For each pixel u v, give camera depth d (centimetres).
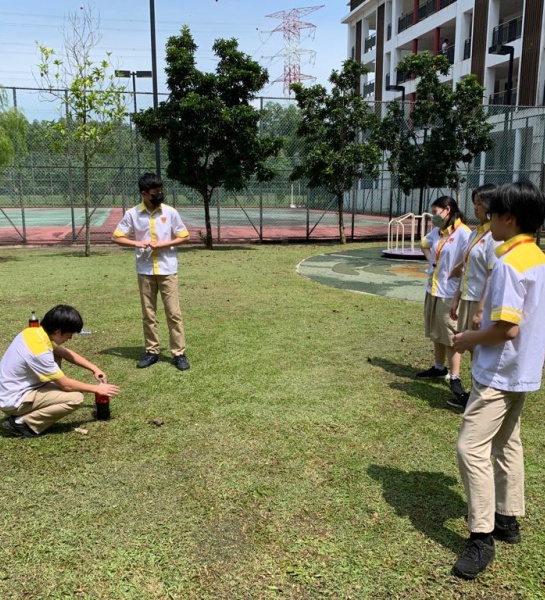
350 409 422
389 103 1634
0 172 1391
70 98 1312
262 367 520
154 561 248
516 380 239
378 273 1116
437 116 1583
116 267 1155
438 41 2955
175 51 1373
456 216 461
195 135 1382
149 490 307
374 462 340
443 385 479
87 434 377
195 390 460
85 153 1330
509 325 228
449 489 311
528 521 281
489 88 2519
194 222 2398
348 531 271
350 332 650
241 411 416
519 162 1988
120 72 1320
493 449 265
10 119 1302
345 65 1545
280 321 700
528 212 230
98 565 246
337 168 1570
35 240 1666
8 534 267
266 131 1783
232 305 794
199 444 363
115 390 397
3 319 689
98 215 2897
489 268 388
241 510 288
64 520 278
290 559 250
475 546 245
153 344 529
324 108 1574
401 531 272
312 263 1256
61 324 370
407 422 400
